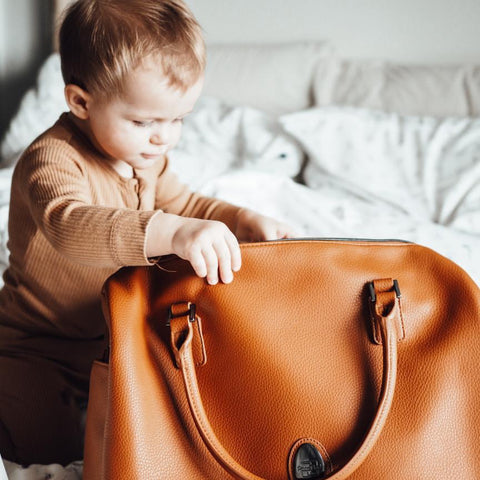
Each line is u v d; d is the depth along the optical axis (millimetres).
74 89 688
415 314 635
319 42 2092
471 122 1603
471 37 1982
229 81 2066
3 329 843
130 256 593
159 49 636
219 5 2256
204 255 584
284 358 588
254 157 1755
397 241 677
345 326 610
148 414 576
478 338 624
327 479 540
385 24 2068
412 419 588
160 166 888
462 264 1122
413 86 1854
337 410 580
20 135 1921
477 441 595
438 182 1495
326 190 1599
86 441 656
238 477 546
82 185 703
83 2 680
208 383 595
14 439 793
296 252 628
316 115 1708
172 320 592
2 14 2459
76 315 838
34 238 776
